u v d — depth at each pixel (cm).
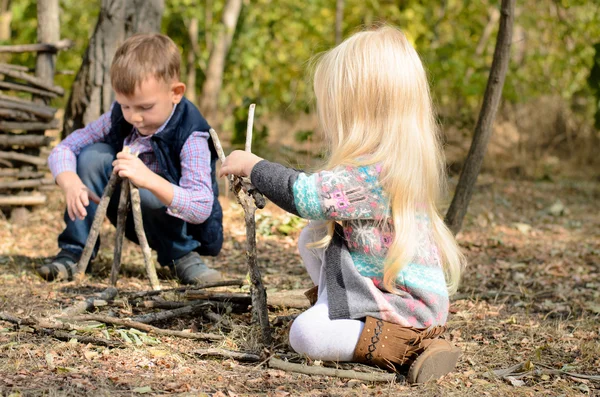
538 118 1041
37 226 510
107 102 554
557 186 888
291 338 261
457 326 323
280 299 329
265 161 260
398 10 1116
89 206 367
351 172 249
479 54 1055
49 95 561
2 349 258
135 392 225
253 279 284
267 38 1220
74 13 1180
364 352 250
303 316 258
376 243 253
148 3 562
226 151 799
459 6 1185
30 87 550
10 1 980
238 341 282
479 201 751
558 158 1038
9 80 588
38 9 568
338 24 964
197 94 1143
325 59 270
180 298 321
